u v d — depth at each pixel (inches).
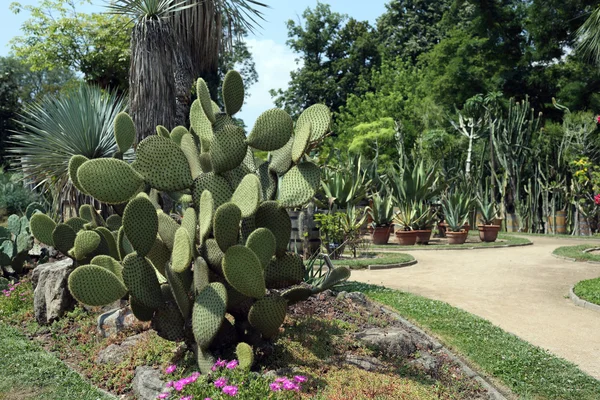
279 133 205.3
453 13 1359.5
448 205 727.7
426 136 1099.3
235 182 220.2
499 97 1097.4
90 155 416.2
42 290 280.1
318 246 512.7
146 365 202.2
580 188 940.0
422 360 217.2
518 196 1010.1
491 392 199.0
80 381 197.9
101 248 272.7
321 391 169.0
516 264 519.5
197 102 241.3
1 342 242.5
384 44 1904.5
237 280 180.7
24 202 877.2
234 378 164.6
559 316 313.6
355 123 1574.8
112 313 257.0
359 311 272.8
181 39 410.0
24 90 1836.9
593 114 1021.2
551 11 1077.1
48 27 990.4
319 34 1923.0
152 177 200.5
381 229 698.2
